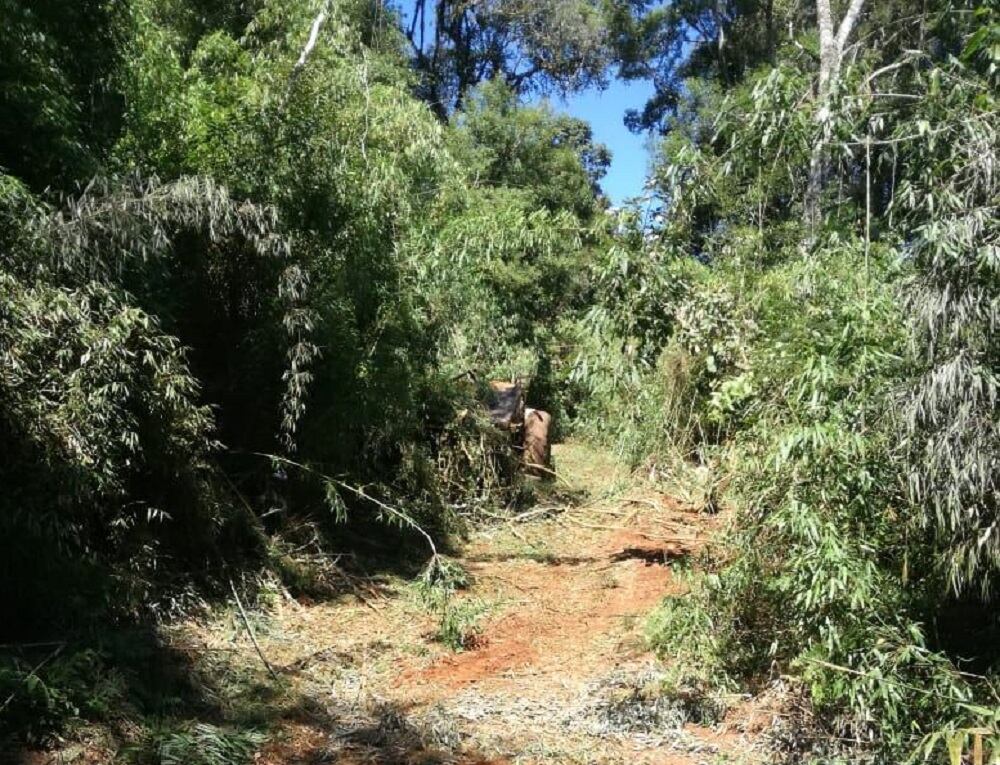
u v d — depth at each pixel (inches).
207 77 301.1
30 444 180.5
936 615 175.9
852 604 157.2
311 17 303.1
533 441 434.3
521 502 395.9
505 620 260.2
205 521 239.5
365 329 304.7
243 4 381.1
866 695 154.1
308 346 249.9
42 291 180.5
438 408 373.7
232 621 231.5
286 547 272.5
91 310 195.9
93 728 158.7
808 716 173.9
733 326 281.9
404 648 234.8
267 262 256.4
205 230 242.2
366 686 209.9
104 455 198.4
